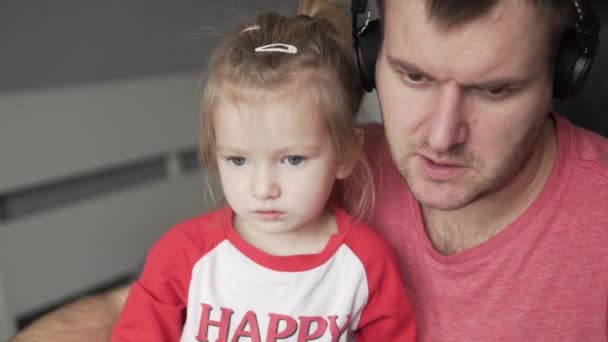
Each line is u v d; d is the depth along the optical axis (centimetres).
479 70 65
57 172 190
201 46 235
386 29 72
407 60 68
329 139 82
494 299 82
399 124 74
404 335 86
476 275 83
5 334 184
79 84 205
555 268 80
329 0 94
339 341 83
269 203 80
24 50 189
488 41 64
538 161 81
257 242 87
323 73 82
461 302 84
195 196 232
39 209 195
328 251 84
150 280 86
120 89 204
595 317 79
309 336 81
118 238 210
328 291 83
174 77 221
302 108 79
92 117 197
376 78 78
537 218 81
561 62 72
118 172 214
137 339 83
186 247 86
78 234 198
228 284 83
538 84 68
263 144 79
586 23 69
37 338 96
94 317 101
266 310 82
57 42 198
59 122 188
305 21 88
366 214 94
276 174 80
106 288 211
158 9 223
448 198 74
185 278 85
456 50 65
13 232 182
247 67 80
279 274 83
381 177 94
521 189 81
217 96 81
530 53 65
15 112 178
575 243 79
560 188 80
